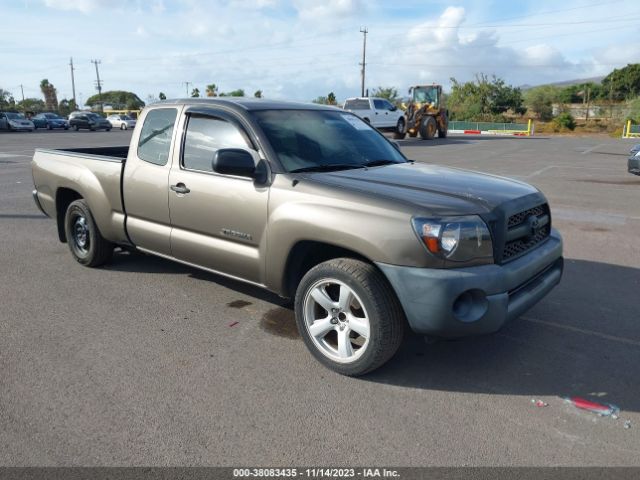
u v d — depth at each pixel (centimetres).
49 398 337
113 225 536
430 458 285
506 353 406
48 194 619
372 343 349
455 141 3033
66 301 502
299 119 456
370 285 344
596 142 3066
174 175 464
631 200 1055
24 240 730
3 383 354
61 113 7725
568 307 496
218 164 379
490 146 2627
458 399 343
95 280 561
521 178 1382
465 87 6712
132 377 364
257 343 418
